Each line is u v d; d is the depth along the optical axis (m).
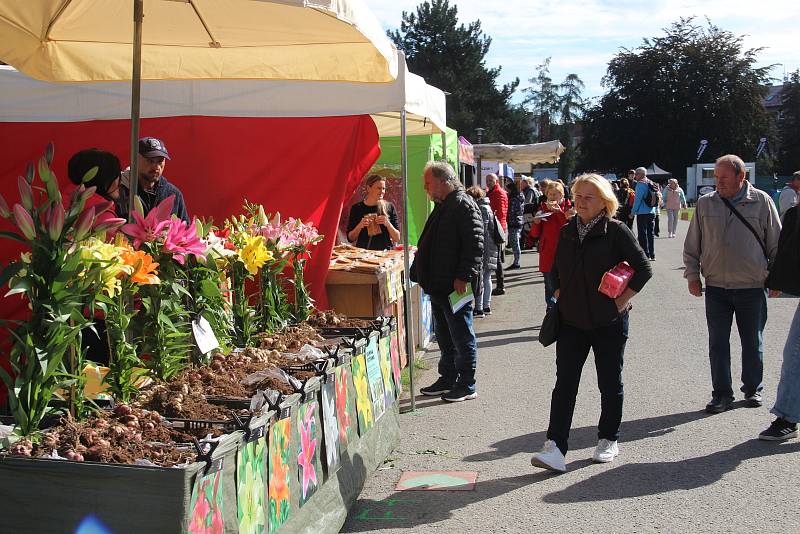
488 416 6.80
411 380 7.04
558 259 5.31
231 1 4.59
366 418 5.14
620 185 19.69
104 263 3.35
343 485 4.45
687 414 6.59
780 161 80.50
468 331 7.29
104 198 5.02
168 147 7.70
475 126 67.62
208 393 3.89
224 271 4.94
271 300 5.49
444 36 69.06
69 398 3.38
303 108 7.39
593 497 4.89
